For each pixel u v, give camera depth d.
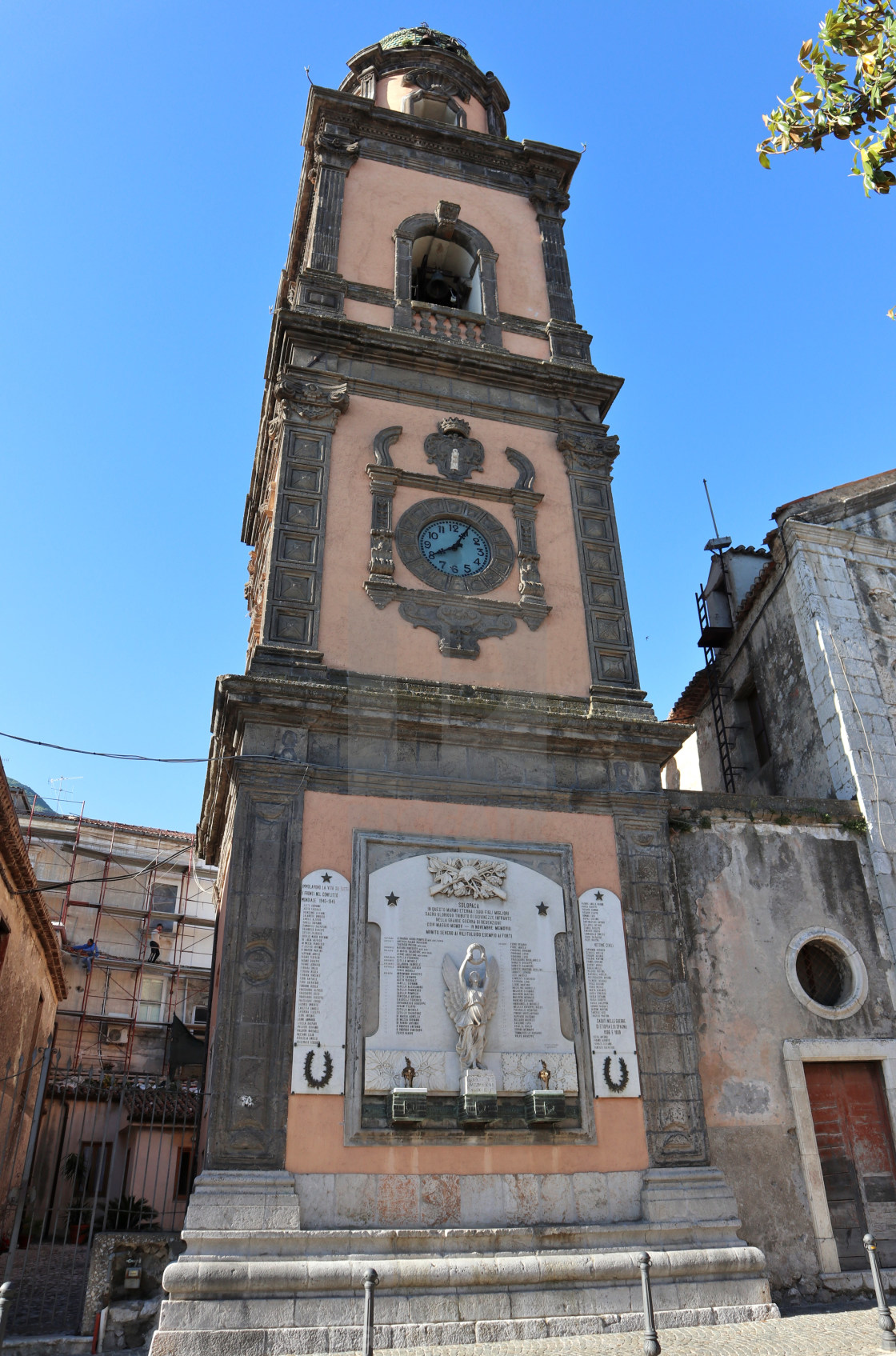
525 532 17.34
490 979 13.19
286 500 16.17
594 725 15.33
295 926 12.85
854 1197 14.09
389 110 21.34
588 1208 12.41
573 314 20.52
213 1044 13.06
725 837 15.93
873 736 17.50
